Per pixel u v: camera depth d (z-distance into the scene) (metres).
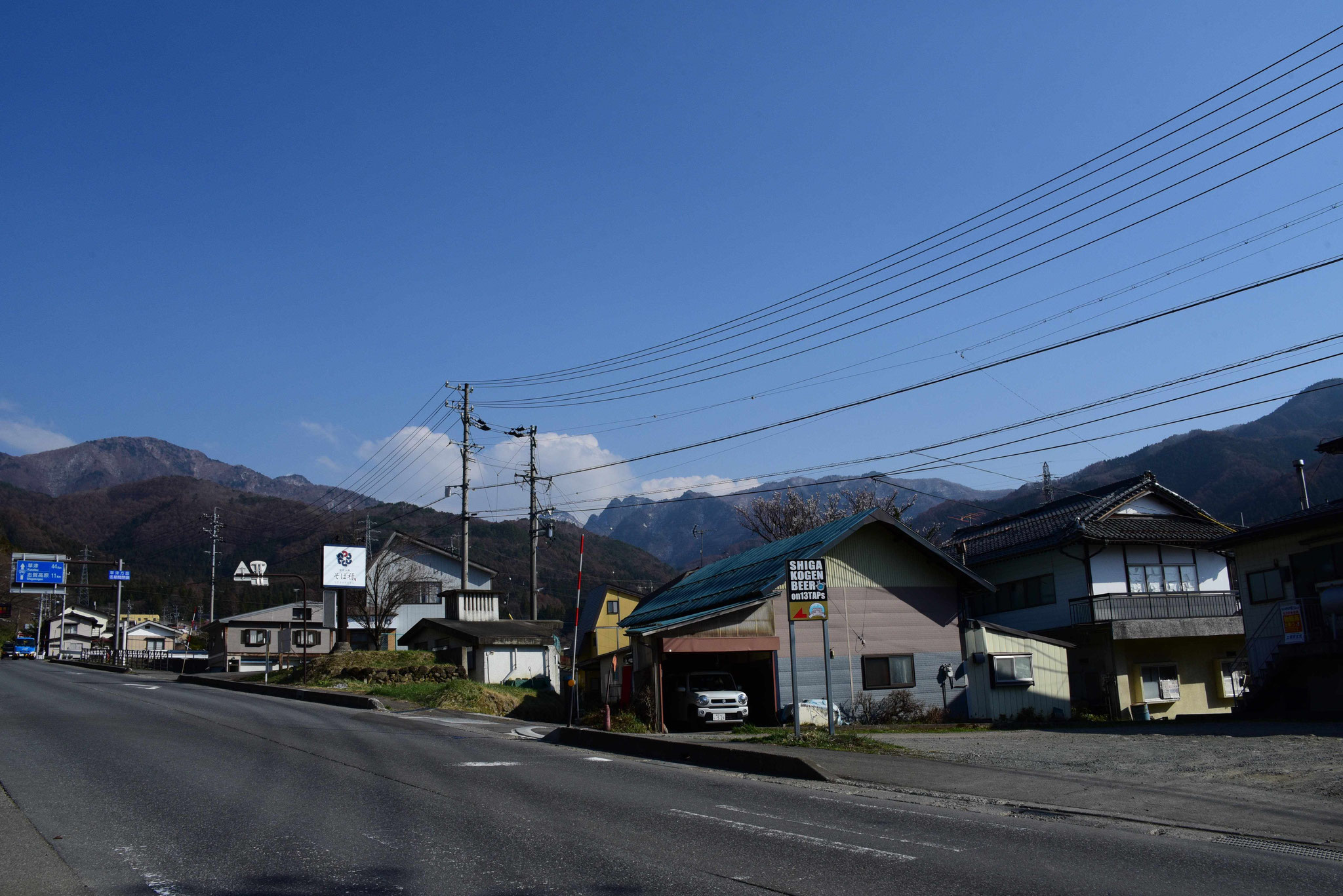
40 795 9.76
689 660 27.08
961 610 26.52
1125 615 31.42
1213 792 10.76
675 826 8.77
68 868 6.93
